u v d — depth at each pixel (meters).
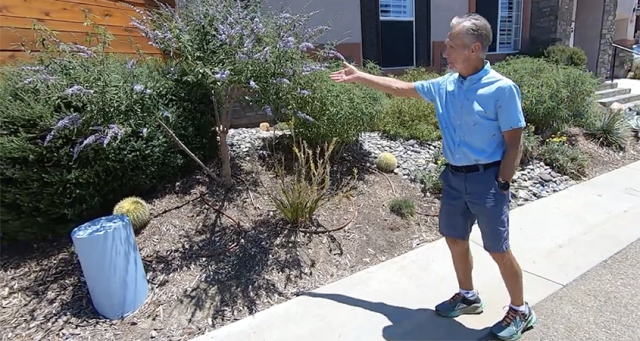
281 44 3.50
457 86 2.22
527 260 3.32
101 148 3.35
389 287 2.99
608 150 6.34
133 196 3.77
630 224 3.94
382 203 4.21
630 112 8.12
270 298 2.89
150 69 3.99
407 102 6.22
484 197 2.21
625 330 2.45
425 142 5.87
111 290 2.63
